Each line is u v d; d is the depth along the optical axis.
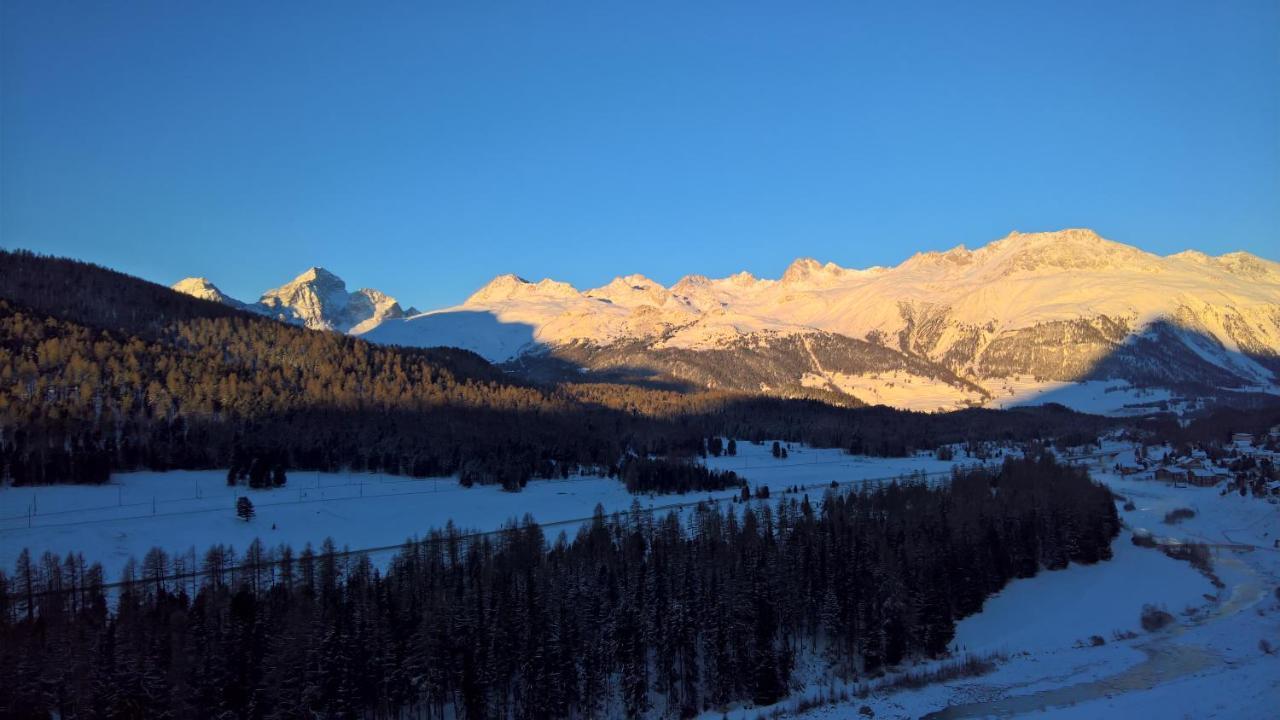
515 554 161.50
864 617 151.25
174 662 117.94
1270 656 144.50
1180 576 193.62
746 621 141.88
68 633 120.44
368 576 153.25
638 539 174.38
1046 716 125.25
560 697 131.00
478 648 132.12
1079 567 199.88
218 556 157.38
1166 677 138.88
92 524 190.75
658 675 142.00
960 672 143.88
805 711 132.12
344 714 124.19
